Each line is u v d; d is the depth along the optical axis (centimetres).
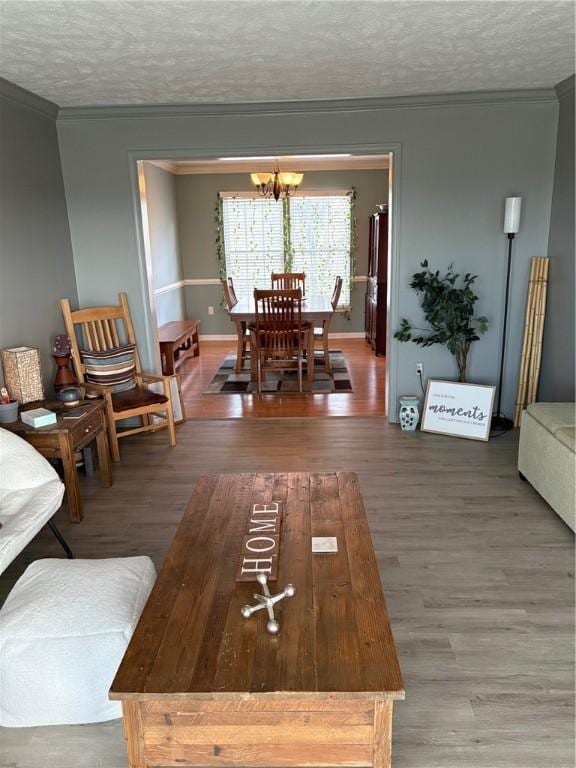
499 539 280
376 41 281
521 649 206
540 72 347
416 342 429
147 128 414
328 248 799
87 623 177
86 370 411
